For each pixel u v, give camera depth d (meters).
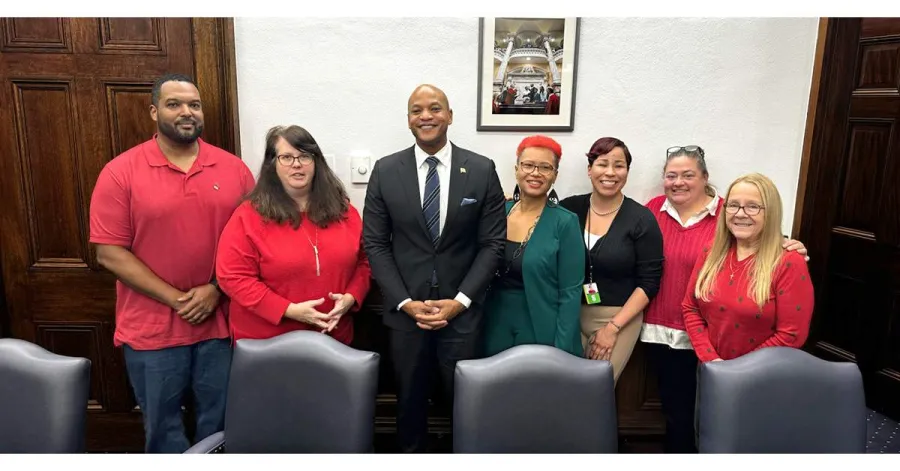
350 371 1.43
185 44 2.06
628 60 2.16
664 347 2.05
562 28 2.12
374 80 2.15
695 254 1.95
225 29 2.05
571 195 2.25
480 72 2.14
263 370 1.47
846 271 2.38
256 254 1.80
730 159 2.26
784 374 1.40
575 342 1.87
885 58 2.16
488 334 1.95
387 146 2.21
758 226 1.64
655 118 2.21
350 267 1.89
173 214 1.79
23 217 2.15
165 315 1.85
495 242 1.82
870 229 2.30
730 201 1.66
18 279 2.20
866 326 2.37
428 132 1.75
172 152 1.81
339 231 1.88
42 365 1.41
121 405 2.31
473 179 1.78
